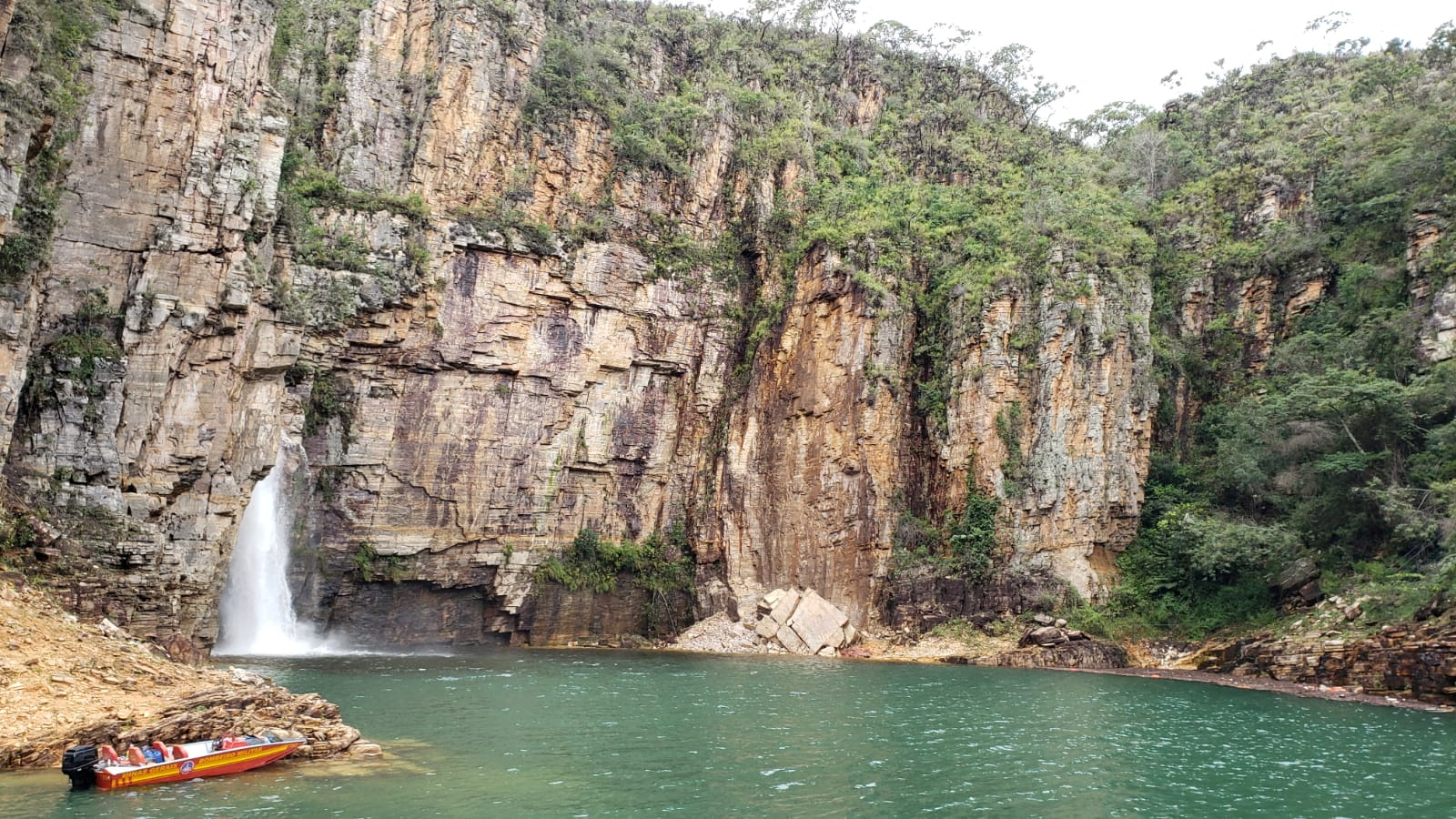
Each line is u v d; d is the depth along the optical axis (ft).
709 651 157.28
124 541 88.79
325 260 142.20
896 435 171.94
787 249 187.73
